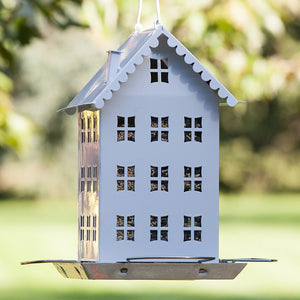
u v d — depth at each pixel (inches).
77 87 912.3
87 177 198.1
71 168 1061.8
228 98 188.2
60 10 279.6
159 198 189.6
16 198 1126.4
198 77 192.1
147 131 190.1
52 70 901.2
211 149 192.1
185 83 191.8
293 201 1311.5
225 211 1167.0
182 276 182.5
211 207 191.2
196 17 312.8
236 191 1366.9
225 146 1347.2
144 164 189.6
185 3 313.4
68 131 985.5
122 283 595.5
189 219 190.9
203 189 191.3
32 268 649.6
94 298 493.4
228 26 317.7
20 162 1075.9
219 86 188.4
